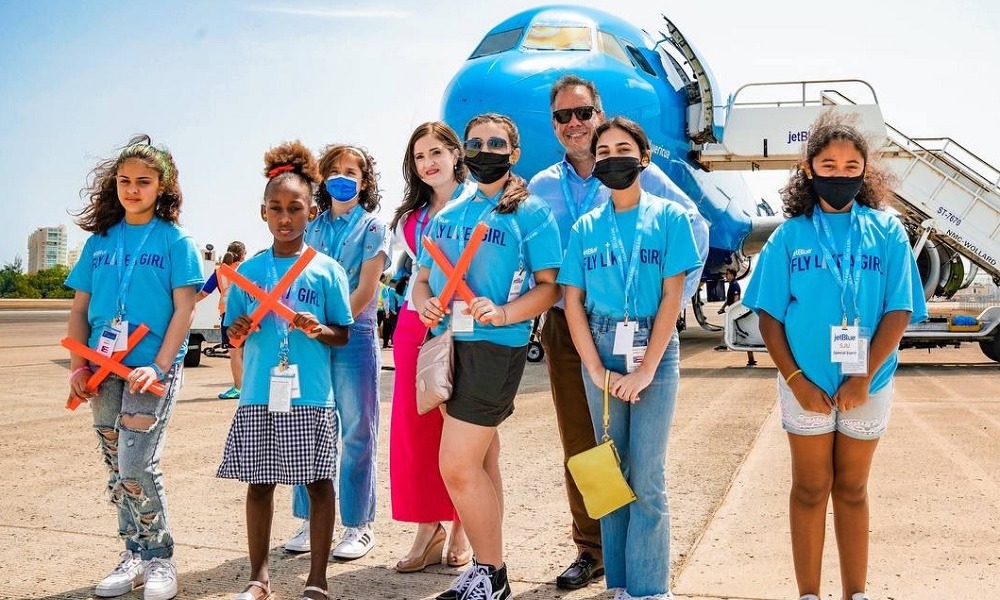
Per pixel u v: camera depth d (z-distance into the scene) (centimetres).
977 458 575
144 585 316
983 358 1560
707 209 1636
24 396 951
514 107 1062
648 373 287
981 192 1301
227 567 355
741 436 669
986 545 379
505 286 302
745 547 378
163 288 327
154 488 320
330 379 323
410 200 373
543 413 820
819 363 273
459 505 298
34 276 9350
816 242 278
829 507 442
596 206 349
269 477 305
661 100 1273
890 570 346
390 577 347
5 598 313
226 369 1380
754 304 287
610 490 288
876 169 289
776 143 1282
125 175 320
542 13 1235
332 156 399
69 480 512
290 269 311
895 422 740
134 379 307
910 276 273
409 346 350
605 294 298
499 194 312
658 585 297
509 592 303
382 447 650
